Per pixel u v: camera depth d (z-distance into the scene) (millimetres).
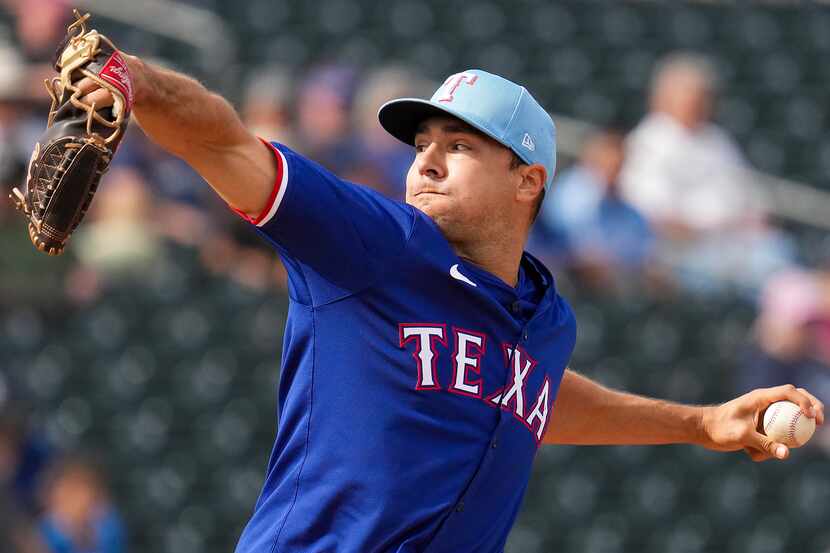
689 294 32094
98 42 9391
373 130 31094
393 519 10328
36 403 29516
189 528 28750
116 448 29781
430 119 11156
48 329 30641
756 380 29906
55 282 30719
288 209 9914
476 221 11031
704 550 29234
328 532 10422
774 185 36375
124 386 30484
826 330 29922
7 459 24359
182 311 31375
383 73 34844
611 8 44969
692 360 30922
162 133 9664
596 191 31812
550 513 29344
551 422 13148
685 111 33312
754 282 32469
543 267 11922
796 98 42062
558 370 11578
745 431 13055
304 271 10602
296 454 10648
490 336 10820
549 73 42844
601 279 31656
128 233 31609
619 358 31016
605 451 29938
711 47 43906
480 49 43469
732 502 29562
